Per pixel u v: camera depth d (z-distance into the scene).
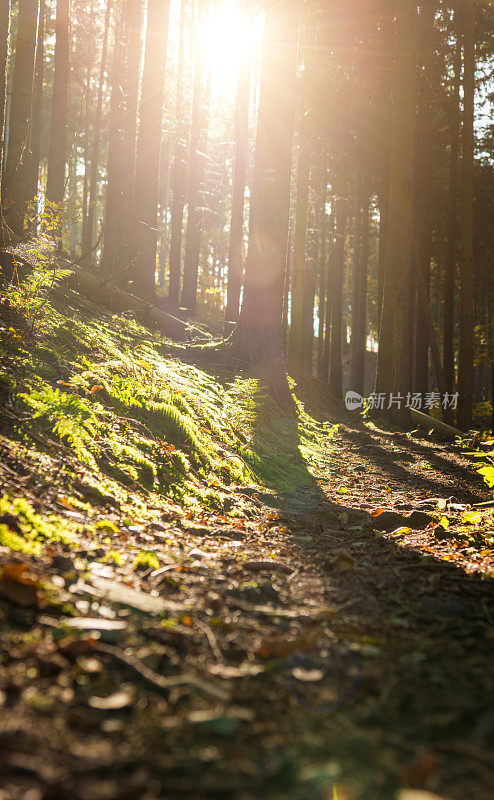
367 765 1.88
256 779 1.80
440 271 33.34
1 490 3.86
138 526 4.40
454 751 1.98
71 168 8.92
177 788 1.73
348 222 35.91
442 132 24.55
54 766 1.79
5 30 8.17
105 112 35.28
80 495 4.50
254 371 13.19
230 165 41.19
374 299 43.62
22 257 7.70
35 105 19.73
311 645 2.82
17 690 2.14
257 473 8.02
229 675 2.50
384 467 11.18
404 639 3.06
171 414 7.14
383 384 16.72
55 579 3.02
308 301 28.66
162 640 2.70
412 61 16.11
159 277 44.06
